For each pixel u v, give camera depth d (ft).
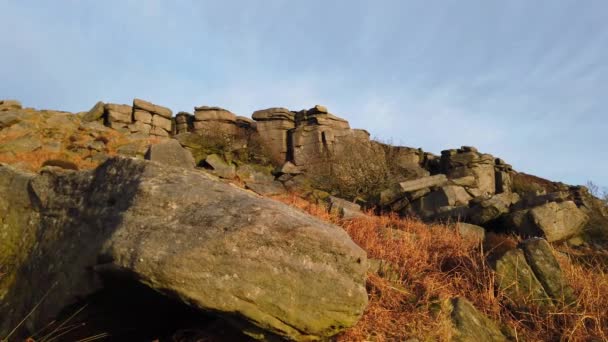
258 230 10.96
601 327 15.11
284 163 80.59
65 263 12.49
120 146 74.08
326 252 11.48
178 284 10.21
